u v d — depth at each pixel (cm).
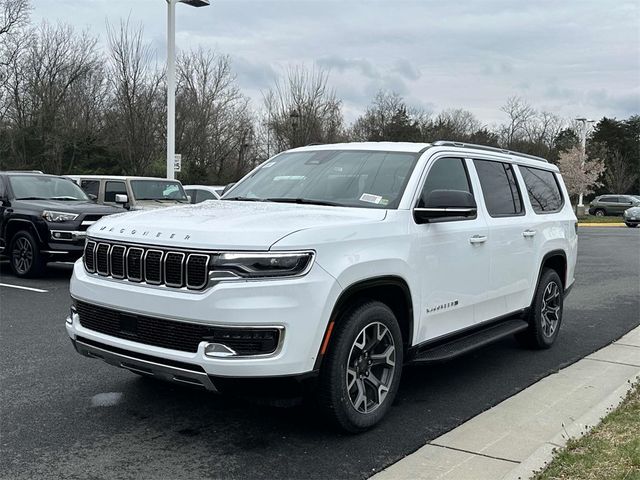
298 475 367
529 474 357
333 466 379
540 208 670
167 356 375
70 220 1048
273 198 510
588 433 419
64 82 4131
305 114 3597
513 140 6656
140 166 3381
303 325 369
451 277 500
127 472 366
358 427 419
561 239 691
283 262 367
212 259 367
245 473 368
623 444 395
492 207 574
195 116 3784
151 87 3447
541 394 529
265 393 376
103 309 416
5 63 4112
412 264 453
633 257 1805
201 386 374
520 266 607
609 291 1135
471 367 616
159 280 387
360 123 5153
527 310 642
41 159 4038
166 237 389
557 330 704
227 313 357
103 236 428
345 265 393
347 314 409
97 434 420
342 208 460
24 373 548
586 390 540
